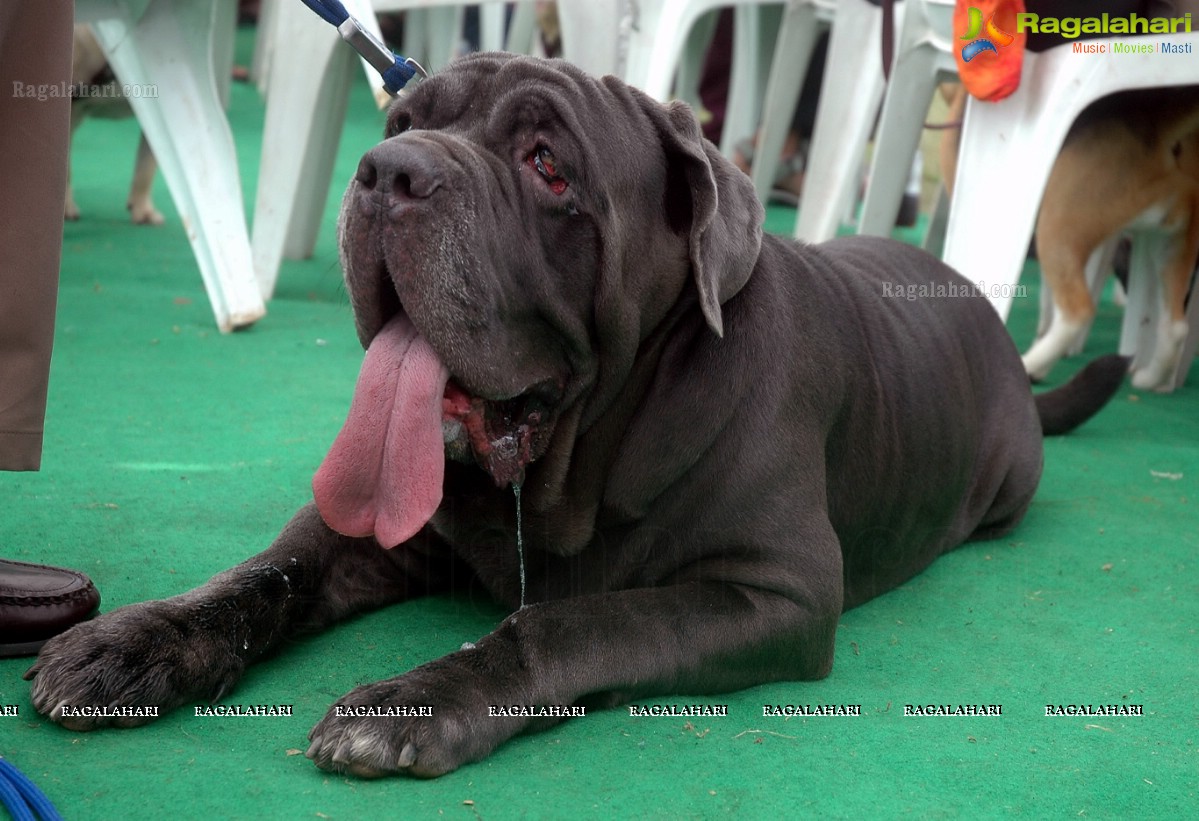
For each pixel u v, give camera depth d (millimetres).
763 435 2580
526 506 2607
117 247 6617
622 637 2322
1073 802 2154
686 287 2613
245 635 2404
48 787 1974
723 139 9039
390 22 13023
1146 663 2787
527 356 2410
